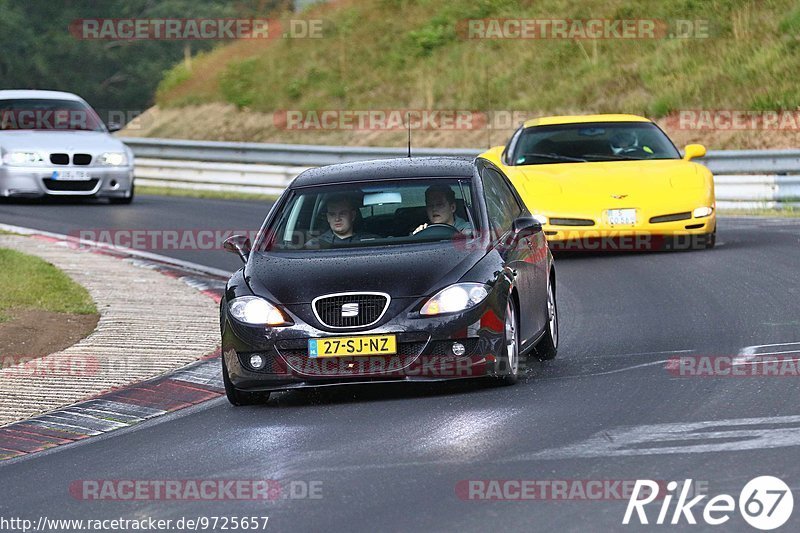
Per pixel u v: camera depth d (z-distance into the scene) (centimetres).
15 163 7594
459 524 1889
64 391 3192
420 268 2861
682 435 2333
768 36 9506
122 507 2138
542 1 11450
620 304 4025
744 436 2294
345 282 2839
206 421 2820
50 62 19875
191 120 12219
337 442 2481
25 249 5891
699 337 3381
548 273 3331
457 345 2783
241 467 2347
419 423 2592
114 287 4800
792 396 2597
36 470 2475
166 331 3925
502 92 10388
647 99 9394
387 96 11094
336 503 2047
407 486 2112
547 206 5016
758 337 3316
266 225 3173
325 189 3212
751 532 1786
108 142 7931
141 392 3159
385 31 12175
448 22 11788
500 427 2498
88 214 7331
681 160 5338
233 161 9369
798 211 6625
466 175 3195
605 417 2522
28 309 4300
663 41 10138
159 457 2494
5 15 19638
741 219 6281
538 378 2998
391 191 3158
